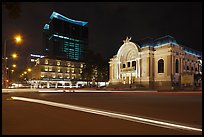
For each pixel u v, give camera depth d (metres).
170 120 10.17
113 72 81.88
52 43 163.88
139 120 10.18
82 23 180.62
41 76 94.50
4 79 47.59
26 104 17.92
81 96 30.09
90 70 85.50
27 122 9.60
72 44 171.25
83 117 11.03
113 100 22.48
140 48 70.62
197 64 76.25
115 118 10.73
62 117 11.05
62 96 29.92
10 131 7.82
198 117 11.09
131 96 30.27
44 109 14.45
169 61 63.59
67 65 102.62
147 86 66.12
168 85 62.88
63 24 168.88
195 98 25.72
